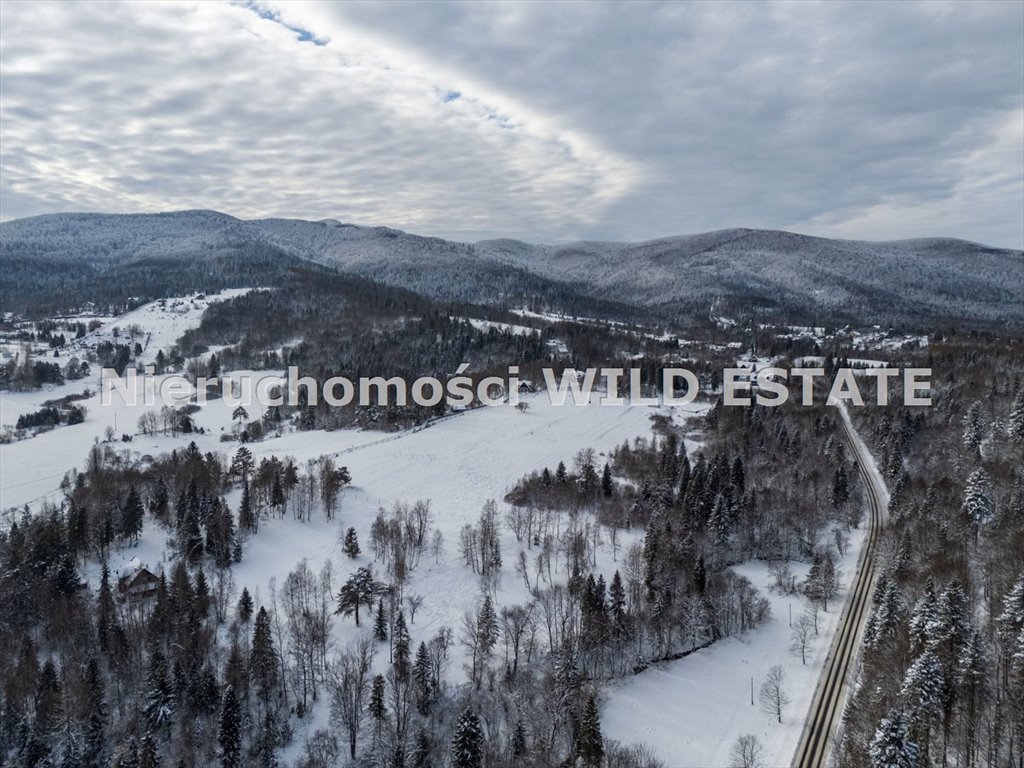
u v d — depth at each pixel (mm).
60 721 105688
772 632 134875
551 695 110688
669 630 132500
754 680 120562
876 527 172000
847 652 124812
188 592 133625
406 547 163750
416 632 133625
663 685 120625
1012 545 127250
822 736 104688
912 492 179500
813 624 132625
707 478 188750
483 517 170750
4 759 102438
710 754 102875
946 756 89688
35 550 142750
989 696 92938
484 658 122125
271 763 103125
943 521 151375
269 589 149750
